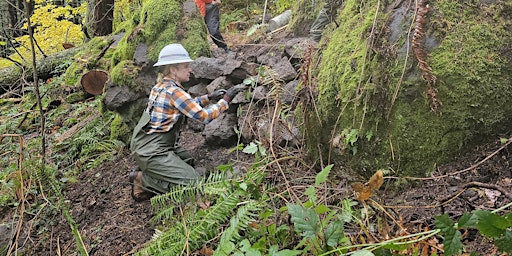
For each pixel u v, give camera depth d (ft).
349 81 10.16
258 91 13.53
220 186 9.95
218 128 13.88
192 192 10.78
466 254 7.14
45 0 29.01
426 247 7.02
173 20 16.80
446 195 8.71
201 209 10.36
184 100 12.03
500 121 9.05
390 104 9.57
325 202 9.30
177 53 12.17
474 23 9.33
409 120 9.39
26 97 25.61
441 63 9.10
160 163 12.12
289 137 12.10
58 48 33.14
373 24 10.03
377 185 7.60
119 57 17.81
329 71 10.84
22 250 12.80
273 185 10.49
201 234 9.11
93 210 13.61
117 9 31.68
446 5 9.54
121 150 16.39
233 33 24.94
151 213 12.37
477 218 5.82
